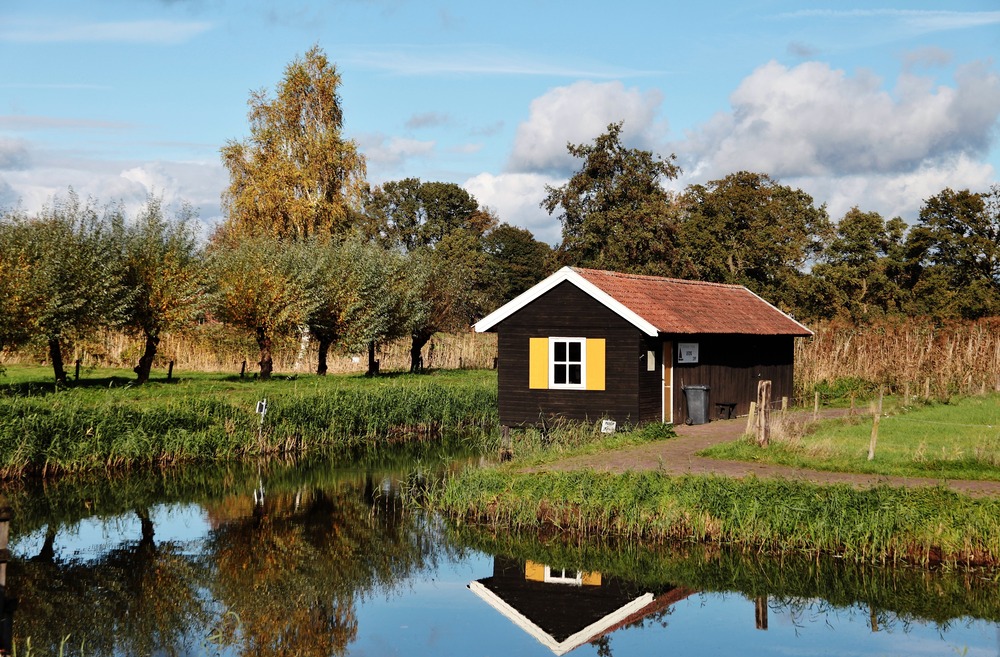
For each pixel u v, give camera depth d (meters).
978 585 14.52
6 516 9.41
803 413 30.19
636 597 14.88
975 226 69.56
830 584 14.88
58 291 31.12
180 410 27.25
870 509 15.79
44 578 16.02
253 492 22.84
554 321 26.59
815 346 40.12
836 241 73.00
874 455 20.05
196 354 47.00
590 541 17.25
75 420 24.80
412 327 46.09
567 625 13.69
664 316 26.78
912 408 29.73
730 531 16.55
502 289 101.06
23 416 24.33
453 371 49.34
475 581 15.86
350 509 20.95
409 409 32.56
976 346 39.00
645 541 17.02
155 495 22.42
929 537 15.22
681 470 19.48
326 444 29.83
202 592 15.38
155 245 35.53
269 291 39.53
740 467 19.72
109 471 24.84
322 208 53.91
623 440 23.45
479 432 32.22
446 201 106.44
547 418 26.62
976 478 17.98
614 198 61.59
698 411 27.64
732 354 30.34
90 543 18.23
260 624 13.92
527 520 18.17
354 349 42.81
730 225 69.56
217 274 39.03
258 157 54.00
